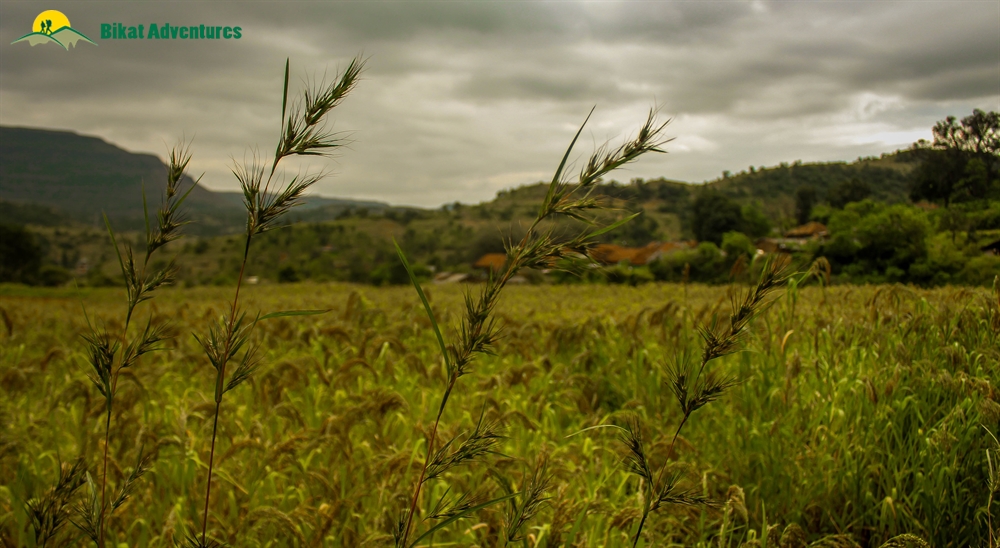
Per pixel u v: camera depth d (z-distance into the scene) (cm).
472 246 6112
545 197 109
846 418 352
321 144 118
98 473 315
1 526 299
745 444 364
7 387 516
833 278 1377
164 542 262
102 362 137
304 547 259
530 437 412
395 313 901
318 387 517
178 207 133
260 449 338
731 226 7231
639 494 298
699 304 873
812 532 326
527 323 739
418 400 512
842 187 5622
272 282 5794
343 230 14438
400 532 138
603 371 548
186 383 592
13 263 8381
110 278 4350
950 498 298
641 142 104
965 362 342
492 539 258
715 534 288
